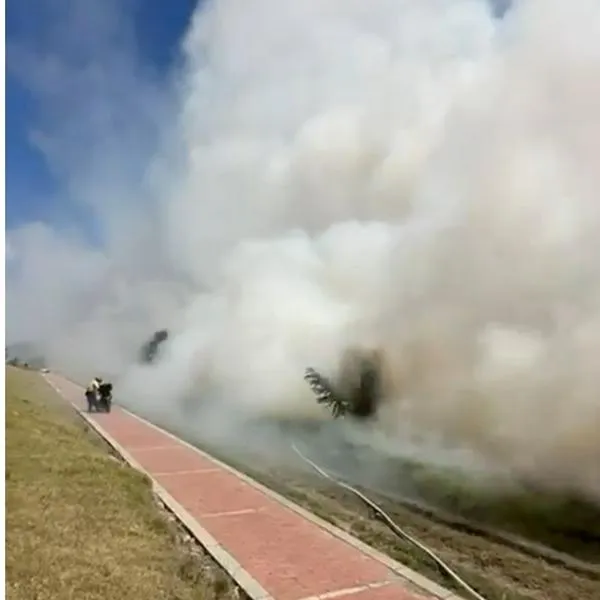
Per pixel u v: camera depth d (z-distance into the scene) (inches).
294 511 307.9
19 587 187.3
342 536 272.2
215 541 256.4
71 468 318.3
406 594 214.8
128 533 250.1
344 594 212.1
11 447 332.2
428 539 290.8
